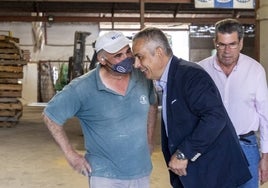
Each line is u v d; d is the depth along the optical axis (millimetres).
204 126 2111
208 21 17734
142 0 11633
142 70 2262
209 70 2748
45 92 18875
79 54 10781
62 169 5957
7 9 16781
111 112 2467
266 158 2723
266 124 2686
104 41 2346
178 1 11953
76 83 2469
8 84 10070
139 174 2537
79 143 8070
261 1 9180
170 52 2246
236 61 2660
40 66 18844
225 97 2684
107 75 2459
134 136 2508
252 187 2709
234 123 2682
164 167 5957
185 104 2213
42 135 9023
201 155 2250
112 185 2506
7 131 9602
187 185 2260
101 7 16953
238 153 2291
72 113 2465
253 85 2650
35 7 16672
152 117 2773
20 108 10273
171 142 2285
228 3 11156
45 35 19359
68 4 16625
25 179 5441
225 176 2271
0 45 9727
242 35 2549
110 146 2490
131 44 2303
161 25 20547
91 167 2520
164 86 2279
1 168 6035
